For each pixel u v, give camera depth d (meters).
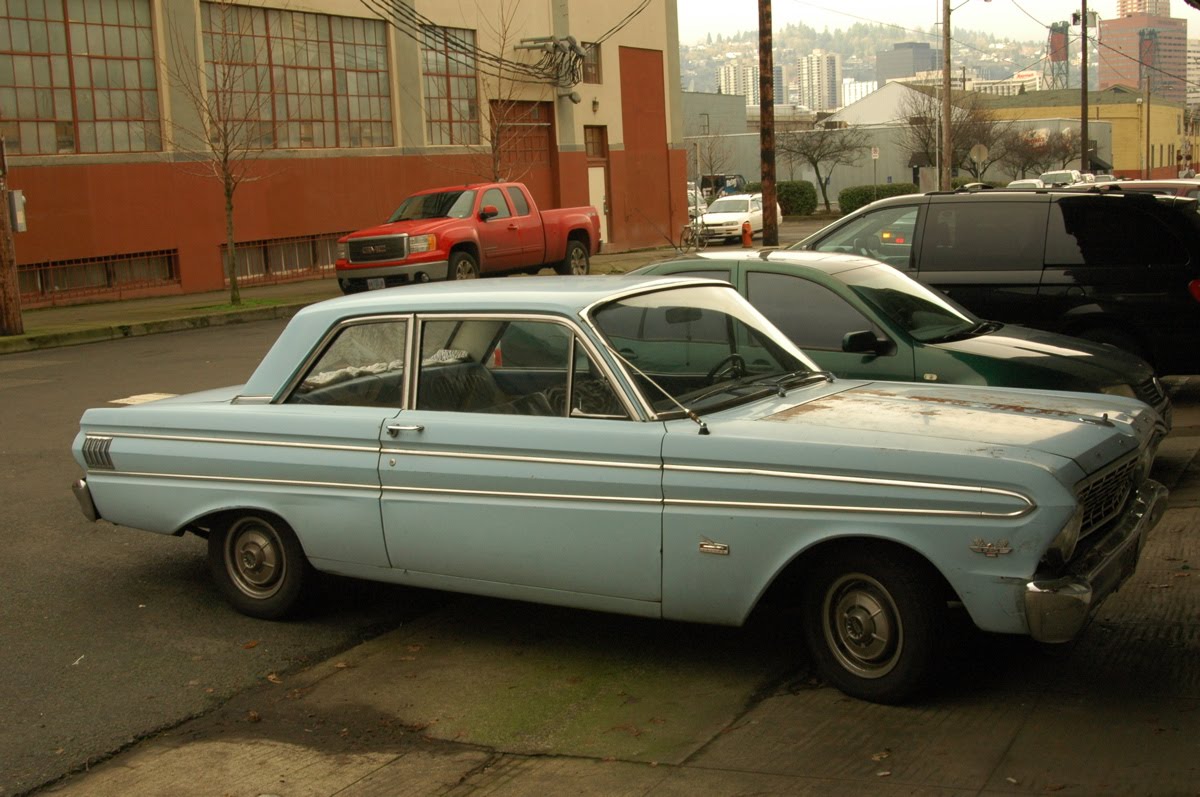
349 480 5.61
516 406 5.27
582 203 35.91
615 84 37.34
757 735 4.57
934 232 10.25
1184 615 5.56
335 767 4.53
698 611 4.91
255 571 6.09
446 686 5.27
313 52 27.42
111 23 23.34
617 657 5.48
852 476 4.54
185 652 5.75
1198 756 4.15
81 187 22.80
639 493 4.93
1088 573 4.40
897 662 4.61
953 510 4.37
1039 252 9.90
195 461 6.01
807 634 4.89
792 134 70.31
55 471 9.42
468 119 31.95
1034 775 4.09
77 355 16.78
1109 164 81.75
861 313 7.61
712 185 44.53
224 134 22.06
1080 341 8.06
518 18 33.47
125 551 7.39
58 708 5.13
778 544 4.68
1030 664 5.07
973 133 68.81
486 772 4.43
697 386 5.26
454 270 21.38
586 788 4.24
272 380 5.97
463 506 5.32
